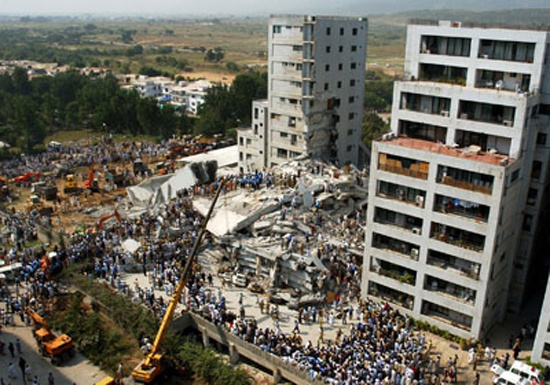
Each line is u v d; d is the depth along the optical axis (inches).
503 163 2237.9
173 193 4119.1
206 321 2527.1
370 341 2326.5
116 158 5753.0
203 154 5738.2
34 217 3853.3
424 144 2573.8
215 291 2832.2
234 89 7657.5
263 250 2883.9
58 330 2581.2
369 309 2637.8
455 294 2512.3
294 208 3390.7
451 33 2496.3
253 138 4822.8
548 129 2423.7
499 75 2465.6
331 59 4205.2
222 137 6934.1
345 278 2854.3
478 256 2361.0
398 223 2640.3
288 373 2209.6
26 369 2226.9
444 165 2378.2
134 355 2444.6
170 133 7268.7
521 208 2507.4
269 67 4392.2
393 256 2640.3
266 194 3565.5
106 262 3009.4
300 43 4084.6
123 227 3422.7
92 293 2751.0
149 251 3068.4
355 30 4357.8
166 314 2250.2
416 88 2578.7
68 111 7780.5
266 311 2659.9
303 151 4320.9
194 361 2325.3
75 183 4677.7
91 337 2480.3
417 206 2517.2
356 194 3676.2
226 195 3747.5
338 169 4057.6
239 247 3006.9
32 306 2684.5
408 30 2640.3
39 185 4621.1
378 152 2583.7
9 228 3698.3
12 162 5561.0
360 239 3129.9
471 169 2295.8
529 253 2620.6
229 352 2460.6
